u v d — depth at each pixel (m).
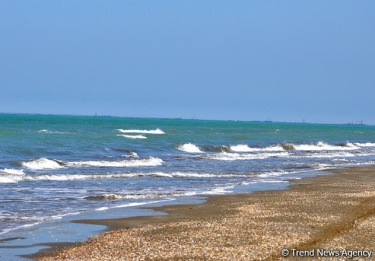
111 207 32.34
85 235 24.41
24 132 90.94
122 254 20.02
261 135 140.62
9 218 27.80
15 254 20.70
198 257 19.19
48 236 23.95
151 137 98.50
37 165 54.44
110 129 138.12
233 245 21.06
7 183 41.56
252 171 58.62
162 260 18.92
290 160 77.50
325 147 117.81
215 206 33.06
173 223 26.92
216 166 62.72
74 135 87.81
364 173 60.00
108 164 59.22
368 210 30.33
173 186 43.41
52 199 34.59
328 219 27.20
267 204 33.59
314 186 45.38
